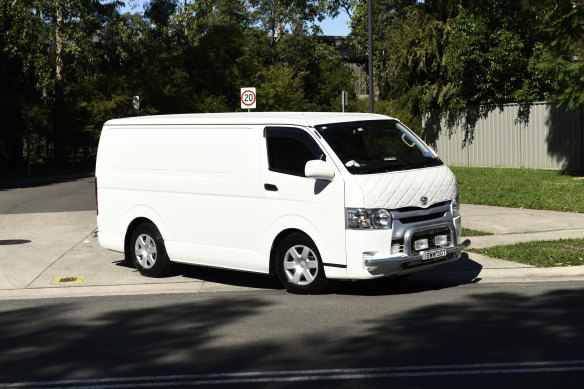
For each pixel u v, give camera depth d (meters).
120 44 45.97
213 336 6.94
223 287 9.38
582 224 12.83
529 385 5.26
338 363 5.93
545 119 25.45
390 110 32.22
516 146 26.81
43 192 23.50
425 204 8.41
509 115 27.02
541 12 21.94
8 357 6.50
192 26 60.19
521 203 15.60
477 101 29.08
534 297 8.12
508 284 8.91
